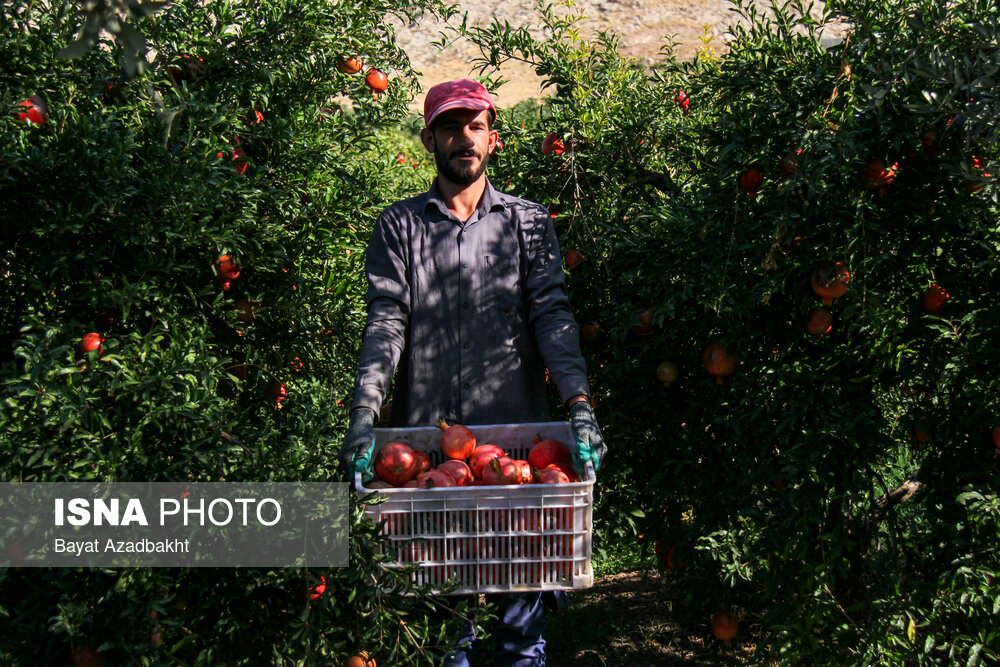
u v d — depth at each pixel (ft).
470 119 8.86
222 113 8.97
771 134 8.68
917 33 8.14
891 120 8.18
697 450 10.27
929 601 8.63
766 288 8.81
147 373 7.04
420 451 8.67
